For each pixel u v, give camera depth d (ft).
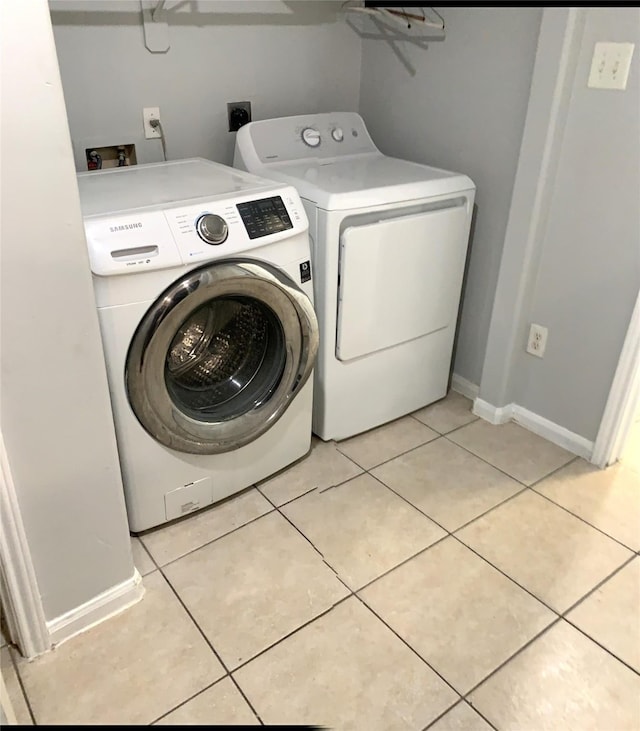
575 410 6.95
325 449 7.00
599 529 5.98
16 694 4.42
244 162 6.81
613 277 6.19
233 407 5.85
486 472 6.72
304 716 4.33
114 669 4.61
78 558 4.66
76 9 5.85
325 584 5.34
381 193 5.96
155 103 6.64
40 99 3.40
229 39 6.84
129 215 4.69
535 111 6.08
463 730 4.26
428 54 7.12
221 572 5.44
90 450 4.39
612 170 5.90
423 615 5.08
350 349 6.47
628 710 4.41
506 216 6.87
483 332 7.59
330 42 7.63
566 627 5.00
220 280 4.96
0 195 3.44
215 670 4.62
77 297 3.92
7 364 3.80
